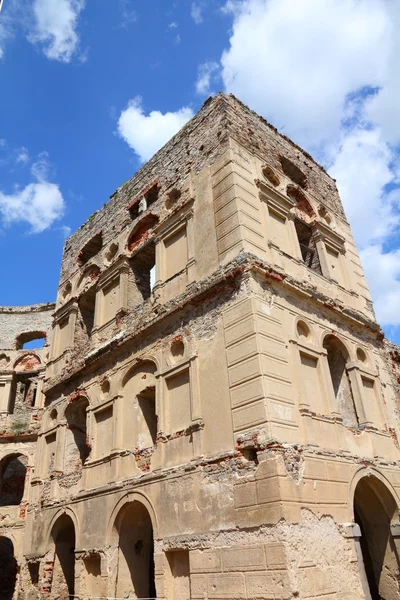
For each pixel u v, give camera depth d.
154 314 18.17
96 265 24.72
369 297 22.09
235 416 13.35
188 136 21.50
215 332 15.15
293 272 17.48
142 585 16.12
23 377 36.53
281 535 11.13
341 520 13.02
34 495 21.88
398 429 18.28
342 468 14.06
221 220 17.00
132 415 17.56
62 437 21.59
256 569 11.36
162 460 15.20
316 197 23.12
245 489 12.27
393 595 15.34
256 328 13.88
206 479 13.35
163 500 14.38
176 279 18.11
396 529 15.59
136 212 23.83
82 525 17.56
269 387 13.11
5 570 30.17
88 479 18.44
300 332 16.14
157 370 16.83
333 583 11.69
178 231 19.17
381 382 18.91
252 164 19.06
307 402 14.64
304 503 12.04
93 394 20.12
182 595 13.14
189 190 19.52
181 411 15.42
